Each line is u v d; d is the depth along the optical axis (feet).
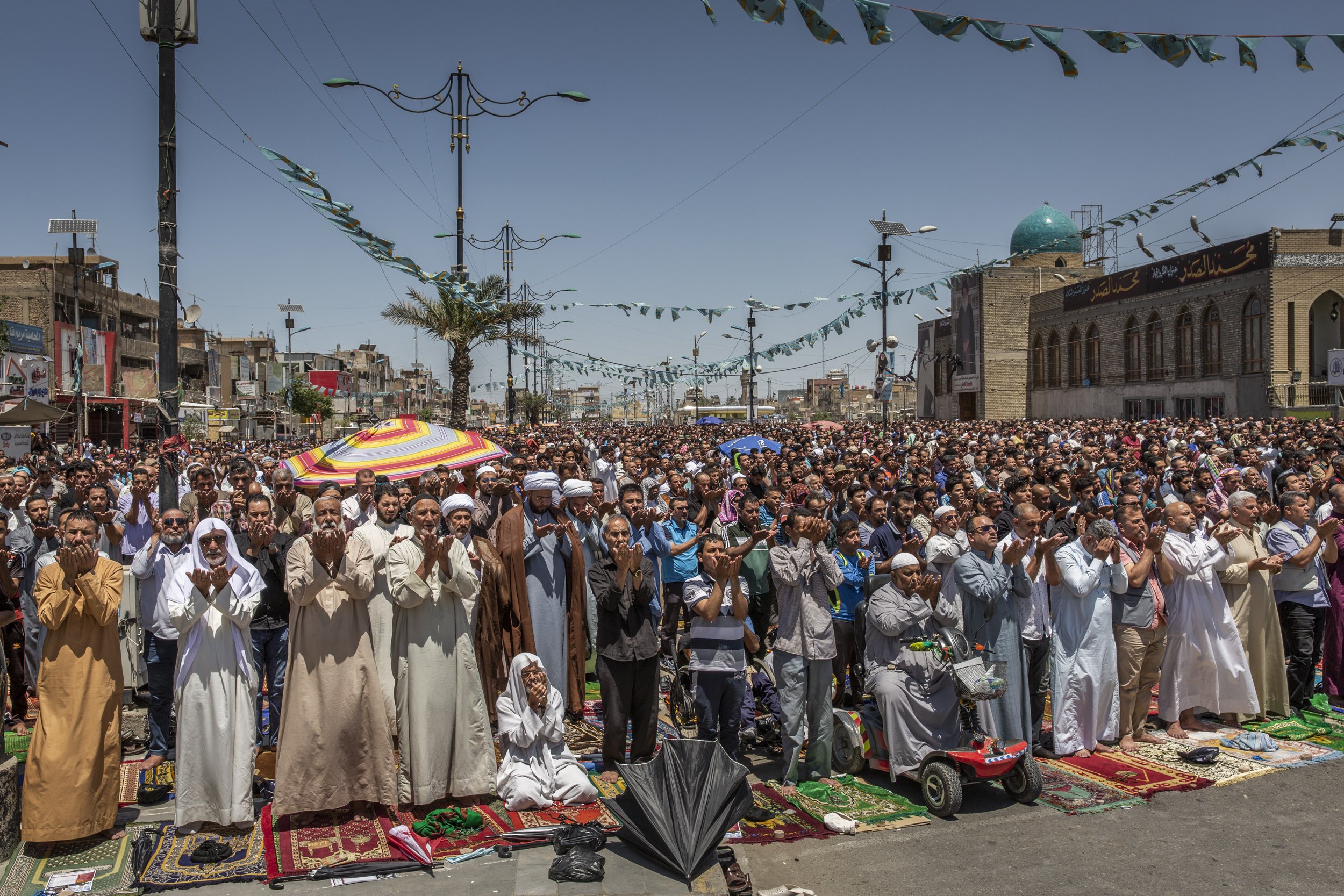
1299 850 17.16
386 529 19.92
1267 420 97.40
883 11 19.39
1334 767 21.15
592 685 28.48
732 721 20.42
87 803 16.35
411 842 16.26
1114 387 158.40
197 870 15.70
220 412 161.99
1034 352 188.55
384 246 27.76
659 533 27.25
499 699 19.51
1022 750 19.24
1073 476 35.24
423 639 18.16
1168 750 22.34
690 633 20.68
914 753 19.67
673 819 16.08
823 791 20.07
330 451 28.68
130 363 146.10
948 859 17.01
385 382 337.11
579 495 23.38
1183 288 139.03
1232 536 23.41
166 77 23.00
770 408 372.99
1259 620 24.62
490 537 24.98
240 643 17.38
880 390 105.81
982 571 20.92
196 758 16.96
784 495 34.50
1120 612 22.39
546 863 16.06
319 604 17.56
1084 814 18.80
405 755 18.17
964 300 197.26
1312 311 123.95
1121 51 20.26
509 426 116.78
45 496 34.37
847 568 24.44
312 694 17.49
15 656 24.22
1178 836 17.76
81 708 16.49
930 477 38.50
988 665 20.62
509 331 91.61
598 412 479.00
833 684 25.08
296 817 17.71
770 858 17.15
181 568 17.02
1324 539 24.25
